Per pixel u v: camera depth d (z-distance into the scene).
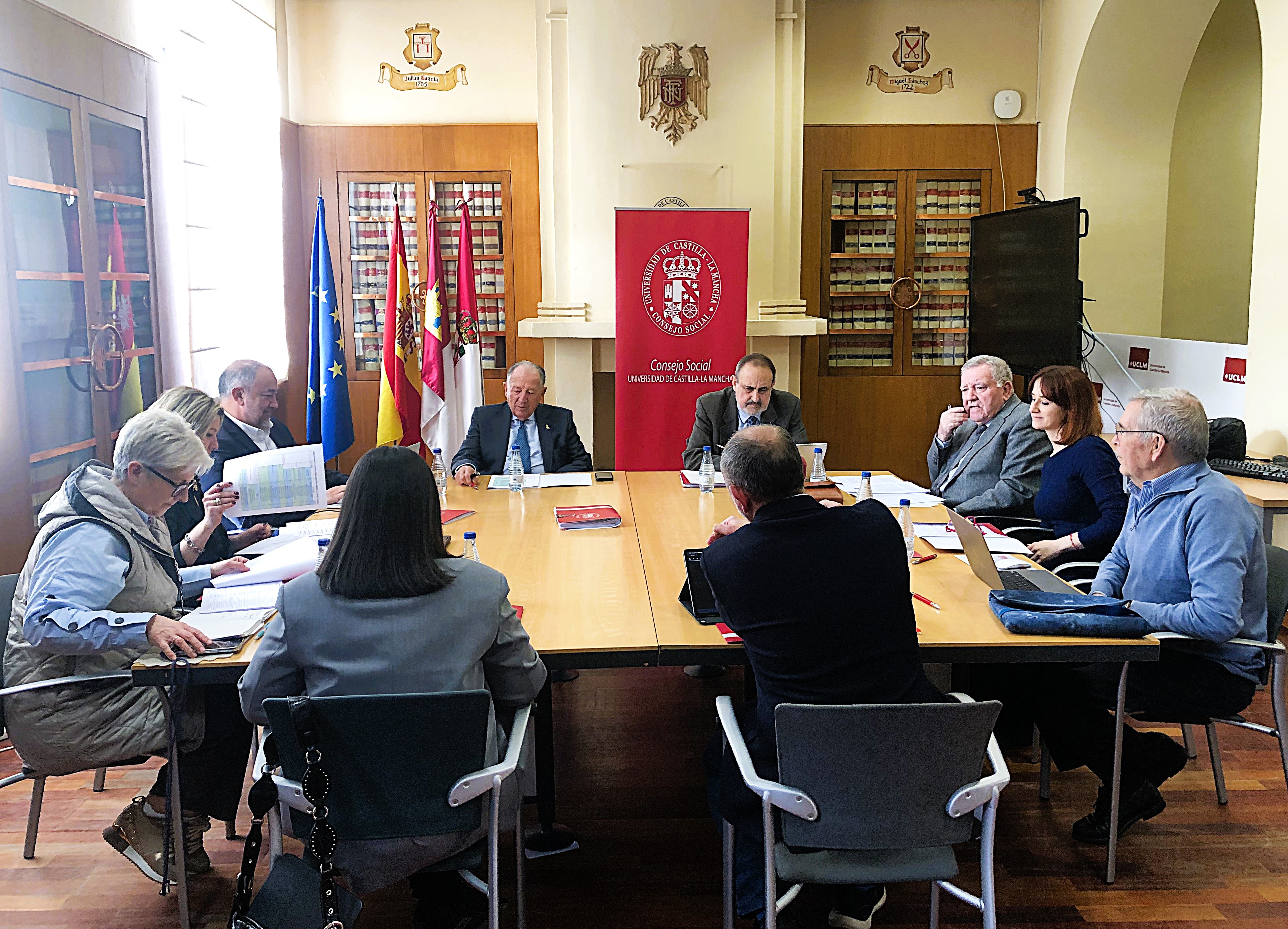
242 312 5.97
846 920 2.38
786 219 6.43
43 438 3.91
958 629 2.39
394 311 6.00
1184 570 2.61
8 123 3.66
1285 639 4.34
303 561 2.76
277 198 6.38
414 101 6.61
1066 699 2.68
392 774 1.83
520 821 2.29
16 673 2.38
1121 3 5.79
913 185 6.80
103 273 4.30
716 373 6.14
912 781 1.83
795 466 2.09
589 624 2.44
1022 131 6.77
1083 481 3.52
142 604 2.44
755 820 2.06
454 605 1.91
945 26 6.68
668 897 2.56
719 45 6.18
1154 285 6.57
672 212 6.00
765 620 1.98
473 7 6.54
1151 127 6.36
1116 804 2.56
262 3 6.18
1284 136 4.57
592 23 6.14
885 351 7.07
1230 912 2.47
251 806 1.92
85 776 3.25
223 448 3.69
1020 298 5.96
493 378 6.87
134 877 2.67
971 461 4.21
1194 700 2.61
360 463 1.92
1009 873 2.64
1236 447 4.66
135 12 4.58
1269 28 4.63
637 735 3.52
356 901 1.89
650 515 3.64
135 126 4.57
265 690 1.92
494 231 6.71
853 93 6.72
